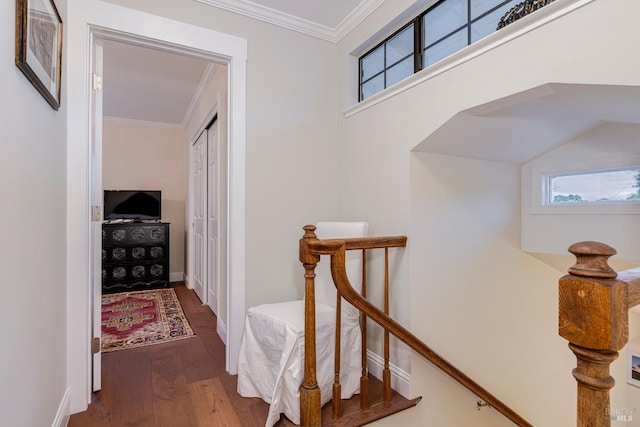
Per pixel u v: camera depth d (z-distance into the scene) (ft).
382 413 5.22
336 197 8.15
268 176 7.29
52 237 4.54
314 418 4.60
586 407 2.14
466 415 6.43
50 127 4.43
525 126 5.85
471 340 6.63
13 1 3.07
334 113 8.18
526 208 7.51
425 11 6.33
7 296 2.97
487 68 4.73
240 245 6.95
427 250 6.10
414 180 6.01
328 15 7.48
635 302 2.18
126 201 14.58
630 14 3.37
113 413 5.50
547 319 7.64
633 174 5.94
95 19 5.67
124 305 11.89
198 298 12.90
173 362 7.44
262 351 5.74
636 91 3.70
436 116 5.49
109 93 11.87
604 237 6.26
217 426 5.18
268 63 7.30
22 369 3.33
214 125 10.80
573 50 3.80
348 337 5.69
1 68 2.82
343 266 4.81
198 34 6.51
